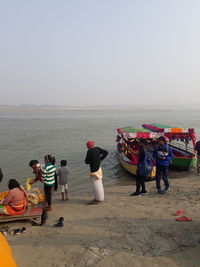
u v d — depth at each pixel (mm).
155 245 4875
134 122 72938
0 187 13883
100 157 8547
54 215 7512
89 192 11836
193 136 16609
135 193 9414
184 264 4137
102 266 4188
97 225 6273
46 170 7754
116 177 15547
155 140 16312
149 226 5879
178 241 4973
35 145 29344
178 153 17922
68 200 9547
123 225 6105
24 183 14492
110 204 8250
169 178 13859
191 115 125250
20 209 6727
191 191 9555
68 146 28656
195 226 5688
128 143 17516
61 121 78750
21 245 5293
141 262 4254
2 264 2609
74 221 6762
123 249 4781
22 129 50625
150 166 9281
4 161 20469
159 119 88938
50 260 4574
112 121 78438
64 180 9492
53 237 5664
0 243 2902
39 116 114812
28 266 4398
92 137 37312
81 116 116250
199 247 4648
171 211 7051
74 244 5199
